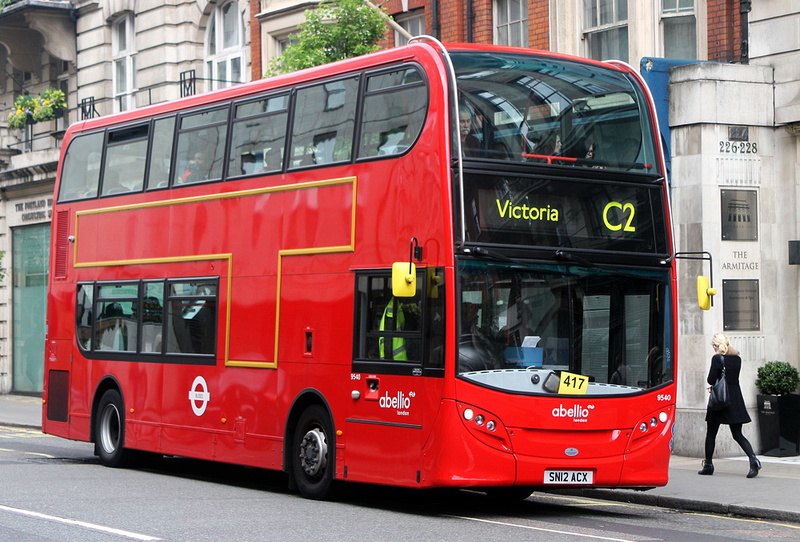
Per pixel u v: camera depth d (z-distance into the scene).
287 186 14.66
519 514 13.28
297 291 14.30
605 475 12.58
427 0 26.64
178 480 16.42
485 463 11.99
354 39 22.69
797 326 19.83
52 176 37.38
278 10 31.05
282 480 17.11
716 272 19.53
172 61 35.31
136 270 17.77
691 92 19.73
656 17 22.11
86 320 19.00
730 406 16.55
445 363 11.97
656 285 13.16
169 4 35.31
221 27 34.47
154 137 17.69
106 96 38.16
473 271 12.12
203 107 16.64
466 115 12.33
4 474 16.47
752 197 19.89
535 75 12.91
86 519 11.70
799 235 19.80
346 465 13.30
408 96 12.88
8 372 40.34
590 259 12.67
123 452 18.16
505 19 25.30
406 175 12.70
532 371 12.29
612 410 12.65
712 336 19.39
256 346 14.96
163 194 17.22
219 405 15.63
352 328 13.32
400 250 12.70
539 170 12.56
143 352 17.44
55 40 39.38
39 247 38.88
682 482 16.02
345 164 13.70
